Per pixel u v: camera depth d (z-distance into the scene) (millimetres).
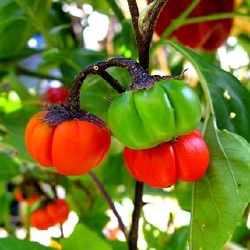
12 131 378
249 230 477
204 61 289
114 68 279
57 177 447
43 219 444
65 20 450
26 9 387
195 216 230
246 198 225
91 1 484
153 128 204
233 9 393
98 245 308
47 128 224
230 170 232
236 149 237
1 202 506
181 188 420
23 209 560
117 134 211
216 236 225
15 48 419
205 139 248
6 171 432
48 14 421
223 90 283
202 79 278
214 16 341
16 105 512
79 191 457
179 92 205
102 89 312
